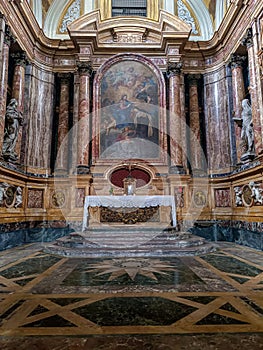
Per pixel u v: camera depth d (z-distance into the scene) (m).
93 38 9.38
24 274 4.09
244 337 2.11
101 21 9.95
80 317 2.49
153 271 4.22
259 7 6.90
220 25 9.13
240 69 8.59
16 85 8.38
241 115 8.30
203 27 10.57
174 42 9.58
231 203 8.46
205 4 10.54
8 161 7.56
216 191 8.98
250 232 7.05
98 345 2.00
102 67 9.63
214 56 9.75
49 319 2.45
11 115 7.76
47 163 9.08
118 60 9.73
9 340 2.07
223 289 3.32
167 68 9.66
